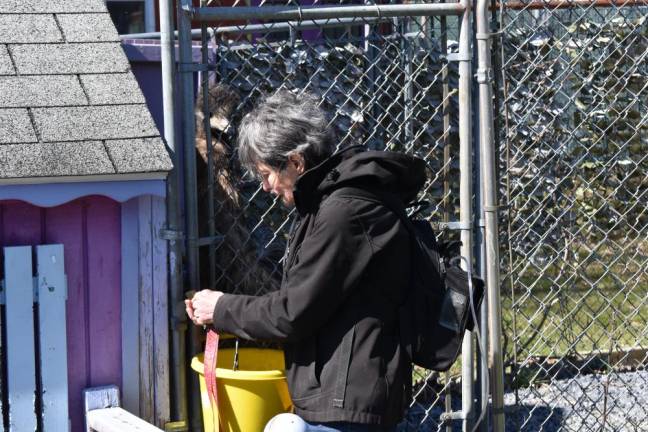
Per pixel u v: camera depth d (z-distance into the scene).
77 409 5.23
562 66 8.27
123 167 4.92
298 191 4.32
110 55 5.50
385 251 4.23
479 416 6.07
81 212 5.18
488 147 5.80
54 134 4.96
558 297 8.16
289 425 4.16
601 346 8.45
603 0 7.27
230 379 4.91
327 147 4.46
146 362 5.32
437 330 4.35
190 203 5.39
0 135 4.86
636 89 9.12
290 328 4.23
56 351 5.09
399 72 7.27
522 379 7.96
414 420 7.29
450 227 5.88
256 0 12.40
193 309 4.81
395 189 4.43
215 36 6.71
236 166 6.29
